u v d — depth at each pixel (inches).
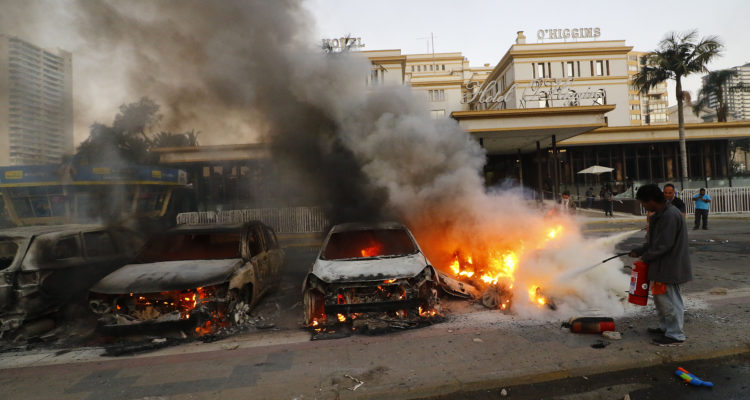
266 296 257.0
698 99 1119.6
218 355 153.0
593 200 850.8
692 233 470.6
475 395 119.8
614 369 131.2
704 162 936.3
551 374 126.9
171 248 223.8
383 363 138.3
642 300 148.3
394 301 184.9
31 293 185.8
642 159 935.0
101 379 134.9
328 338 170.2
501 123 637.3
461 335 162.7
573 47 1378.0
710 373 126.7
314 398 116.9
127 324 175.3
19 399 123.2
